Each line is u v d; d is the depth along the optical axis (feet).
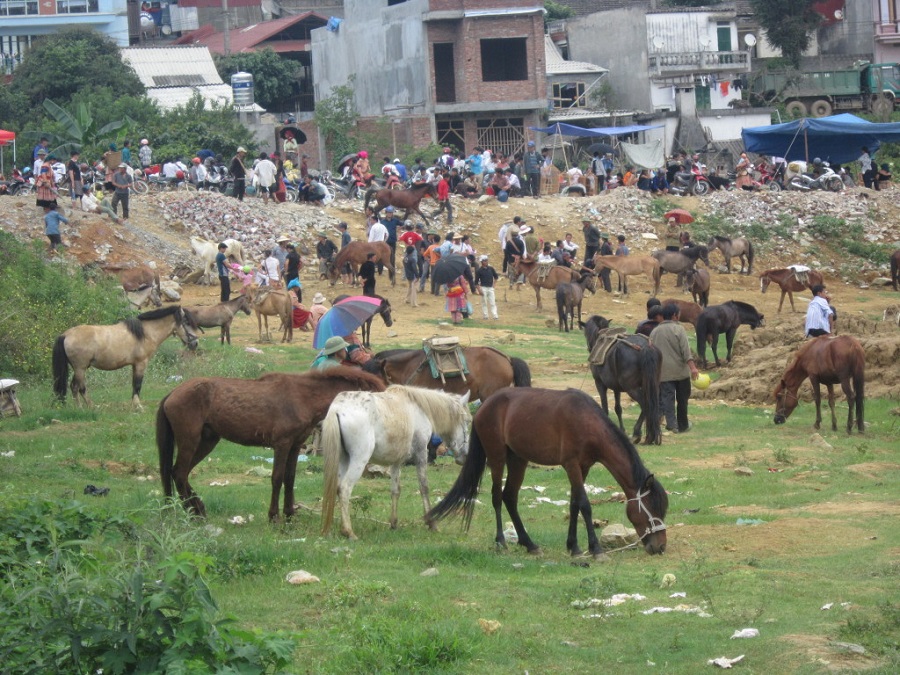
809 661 26.63
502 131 205.87
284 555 36.42
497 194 159.84
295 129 166.40
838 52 259.39
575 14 267.18
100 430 59.88
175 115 186.19
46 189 118.52
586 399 38.01
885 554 36.99
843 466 55.16
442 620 30.09
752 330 97.30
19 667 22.58
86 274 115.96
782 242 159.53
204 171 151.12
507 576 35.40
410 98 205.05
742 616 30.55
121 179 129.39
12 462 50.52
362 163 160.97
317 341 60.44
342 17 286.87
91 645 22.88
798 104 231.71
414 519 44.70
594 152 179.01
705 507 46.83
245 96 210.38
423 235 133.80
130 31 291.79
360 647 27.91
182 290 121.70
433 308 120.16
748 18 250.37
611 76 232.12
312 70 237.86
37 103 209.56
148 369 79.51
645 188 167.32
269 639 23.85
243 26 282.36
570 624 30.45
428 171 157.28
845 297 143.23
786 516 44.14
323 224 142.82
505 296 128.26
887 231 165.58
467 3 199.52
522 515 46.11
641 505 37.93
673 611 31.30
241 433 42.24
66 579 23.57
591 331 69.05
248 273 117.50
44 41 218.79
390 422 41.06
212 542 35.22
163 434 42.47
